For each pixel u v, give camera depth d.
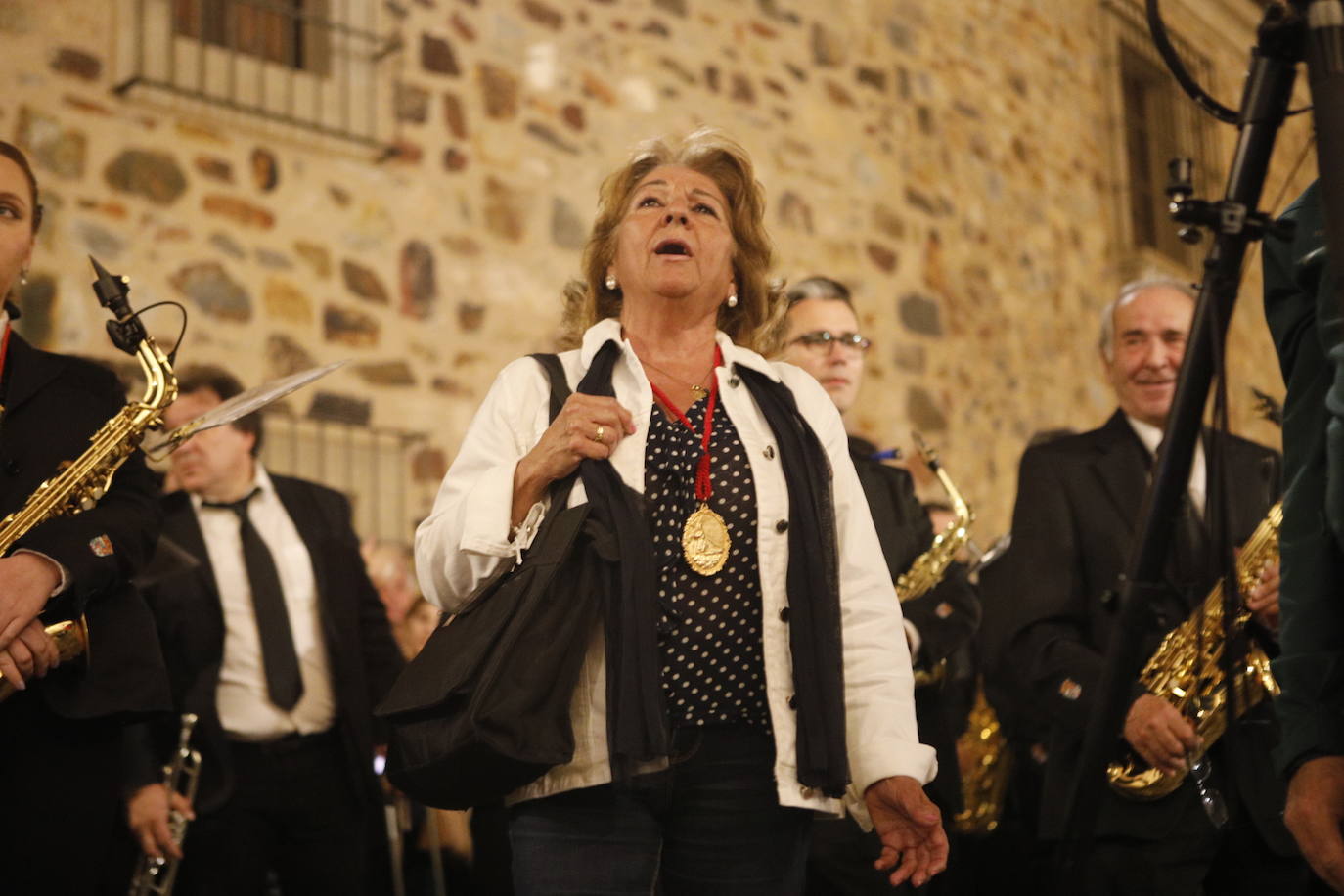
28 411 2.54
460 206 5.99
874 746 1.98
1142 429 3.39
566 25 6.58
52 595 2.34
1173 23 10.27
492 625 1.87
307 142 5.53
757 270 2.39
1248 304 10.15
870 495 3.18
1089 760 1.73
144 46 5.13
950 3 8.77
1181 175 1.62
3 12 4.86
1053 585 3.11
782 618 1.99
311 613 3.96
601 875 1.90
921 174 8.30
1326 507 1.48
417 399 5.68
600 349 2.13
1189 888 2.80
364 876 3.93
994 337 8.52
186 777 3.63
